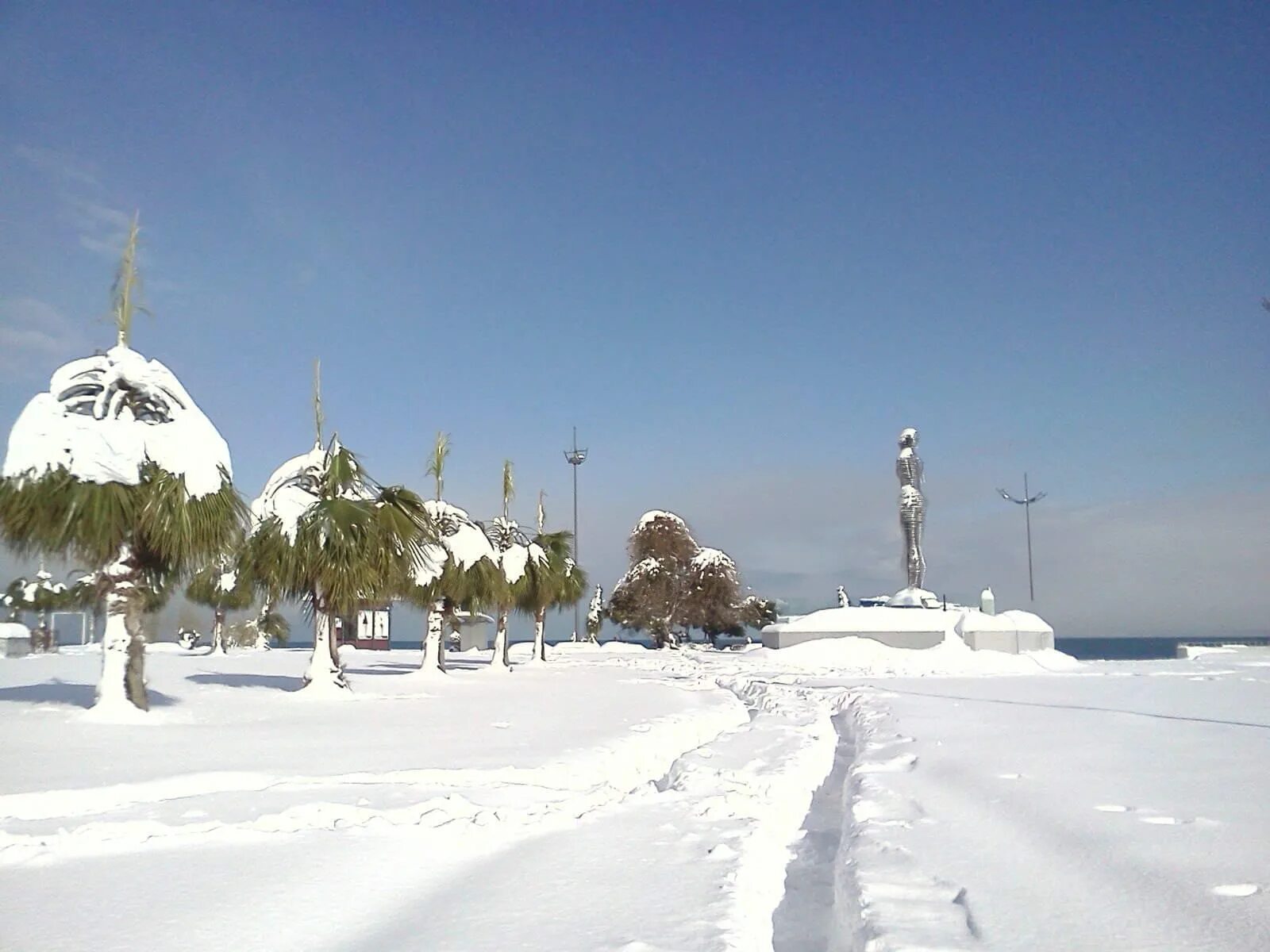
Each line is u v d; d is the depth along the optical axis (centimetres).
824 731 1706
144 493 1709
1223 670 4266
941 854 789
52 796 952
